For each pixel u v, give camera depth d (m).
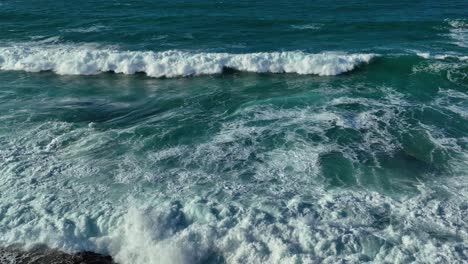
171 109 14.24
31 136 12.30
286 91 15.61
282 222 8.90
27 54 18.67
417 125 12.86
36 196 9.80
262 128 12.76
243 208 9.30
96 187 10.16
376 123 12.98
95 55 18.28
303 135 12.35
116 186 10.20
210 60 17.84
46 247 8.47
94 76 17.38
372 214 9.15
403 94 15.05
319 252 8.14
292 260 7.95
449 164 10.99
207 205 9.41
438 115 13.43
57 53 18.77
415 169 10.80
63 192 9.96
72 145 11.91
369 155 11.43
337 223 8.88
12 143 11.92
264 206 9.42
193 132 12.62
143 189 10.09
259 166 10.97
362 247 8.21
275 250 8.21
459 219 8.96
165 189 10.09
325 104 14.27
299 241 8.39
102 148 11.77
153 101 14.91
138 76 17.41
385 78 16.55
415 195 9.78
